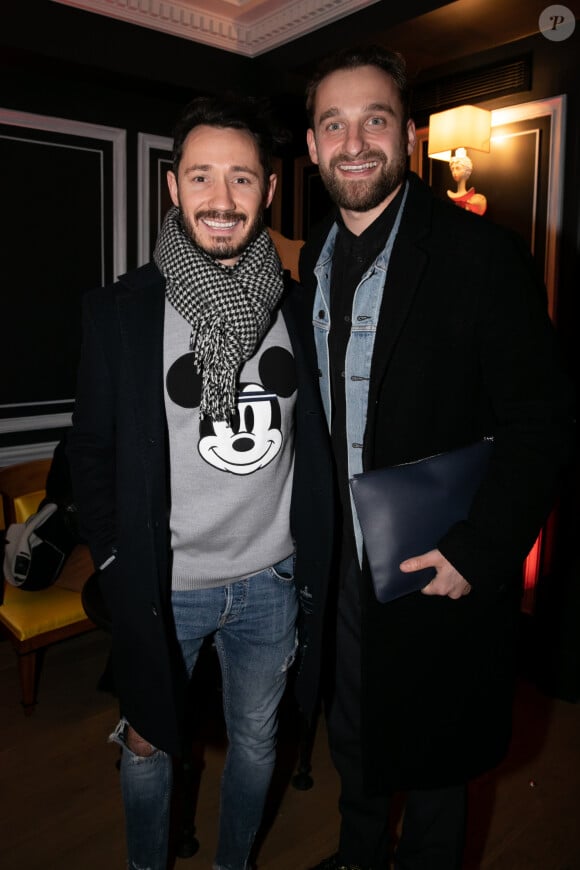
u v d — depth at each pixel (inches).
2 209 123.2
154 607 51.9
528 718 97.9
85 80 128.0
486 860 70.4
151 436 50.6
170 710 53.4
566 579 101.4
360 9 114.4
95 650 116.1
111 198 136.3
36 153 125.9
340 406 55.3
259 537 55.7
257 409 53.7
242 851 61.7
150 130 140.6
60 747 89.7
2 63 118.6
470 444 51.1
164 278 53.4
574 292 102.2
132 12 121.6
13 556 97.1
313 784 82.7
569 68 102.5
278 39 131.6
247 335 51.5
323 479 54.1
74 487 57.5
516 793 80.8
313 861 70.7
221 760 87.0
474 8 99.7
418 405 51.0
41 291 129.6
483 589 47.8
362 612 53.9
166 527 51.8
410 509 48.8
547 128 105.4
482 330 48.9
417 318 50.3
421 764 54.8
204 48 133.7
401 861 59.5
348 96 50.5
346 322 54.3
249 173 51.6
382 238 53.4
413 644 53.1
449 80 118.2
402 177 52.3
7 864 69.9
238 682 59.1
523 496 46.7
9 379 128.1
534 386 47.6
